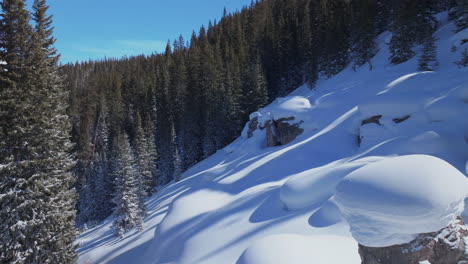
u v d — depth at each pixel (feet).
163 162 160.76
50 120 41.06
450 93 47.91
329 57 153.58
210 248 38.01
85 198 136.36
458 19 104.88
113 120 194.70
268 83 189.57
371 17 145.59
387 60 121.60
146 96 209.36
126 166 85.30
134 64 321.73
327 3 197.06
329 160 59.72
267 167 66.80
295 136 88.22
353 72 134.62
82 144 170.40
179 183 114.73
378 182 8.93
